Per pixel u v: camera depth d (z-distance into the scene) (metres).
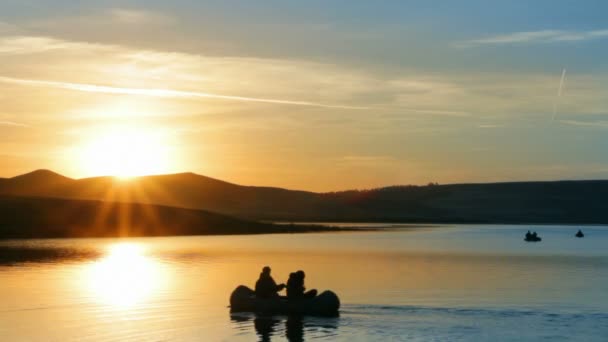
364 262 58.75
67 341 26.02
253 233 120.50
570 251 77.38
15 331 27.70
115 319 30.19
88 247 78.50
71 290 39.09
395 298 36.34
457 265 56.53
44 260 58.94
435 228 164.25
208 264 55.84
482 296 37.19
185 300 35.41
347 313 31.72
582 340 26.36
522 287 41.25
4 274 47.12
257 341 26.06
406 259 62.41
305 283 42.84
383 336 26.97
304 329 28.14
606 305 34.31
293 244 86.00
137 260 59.19
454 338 26.66
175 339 26.39
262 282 32.75
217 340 26.19
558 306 33.88
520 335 27.22
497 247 84.25
